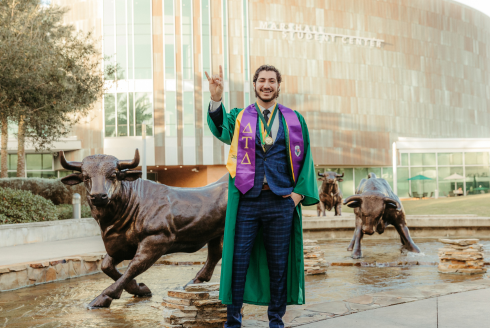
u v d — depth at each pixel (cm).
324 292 560
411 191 4406
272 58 4050
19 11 1623
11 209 1332
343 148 4275
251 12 3988
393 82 4531
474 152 4397
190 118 3741
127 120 3700
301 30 4156
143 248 495
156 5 3756
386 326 354
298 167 342
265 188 334
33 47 1506
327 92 4247
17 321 427
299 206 350
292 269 347
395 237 1354
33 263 647
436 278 652
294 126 342
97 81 1941
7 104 1541
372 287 591
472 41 5128
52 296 555
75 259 723
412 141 4428
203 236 526
